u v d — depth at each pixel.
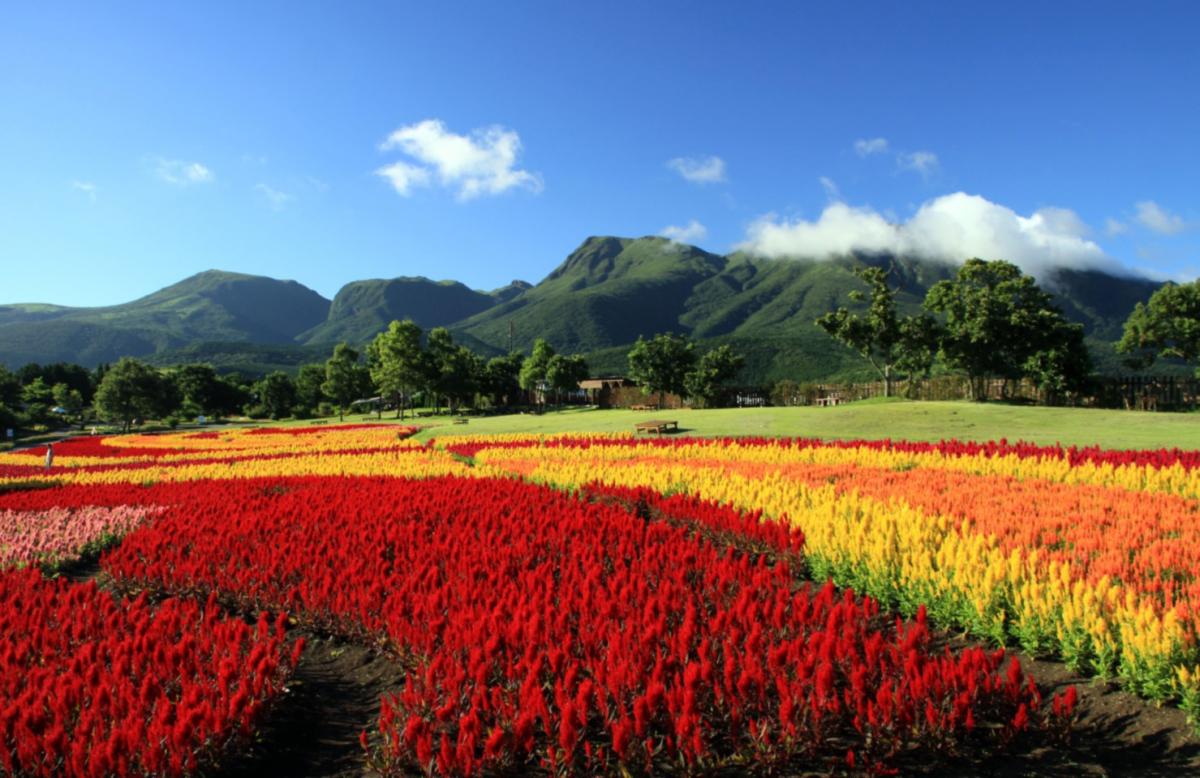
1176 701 5.24
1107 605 5.80
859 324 43.19
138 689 5.20
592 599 6.48
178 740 4.28
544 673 5.39
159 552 9.35
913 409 31.19
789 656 5.14
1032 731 4.93
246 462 21.95
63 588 7.82
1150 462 13.03
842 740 4.80
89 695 5.06
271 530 10.33
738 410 38.41
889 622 6.64
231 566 8.25
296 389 84.88
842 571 7.73
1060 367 37.41
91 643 5.73
